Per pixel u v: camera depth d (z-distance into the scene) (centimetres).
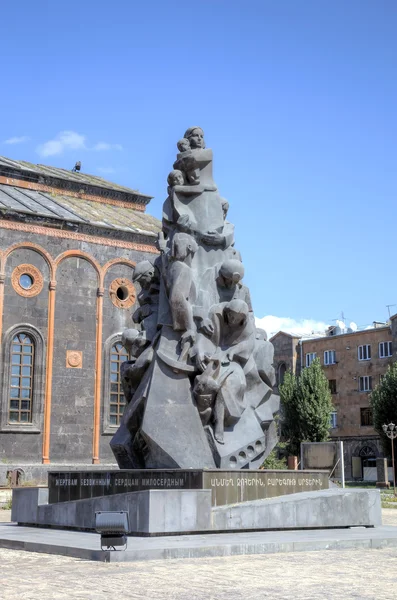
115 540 1048
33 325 3903
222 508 1269
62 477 1523
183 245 1538
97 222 4184
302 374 5872
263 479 1377
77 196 4728
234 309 1513
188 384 1470
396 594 789
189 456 1412
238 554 1098
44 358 3919
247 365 1548
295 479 1439
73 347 4016
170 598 753
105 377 4097
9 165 4466
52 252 3997
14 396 3831
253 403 1547
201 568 959
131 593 781
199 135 1656
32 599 748
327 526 1389
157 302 1616
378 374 6400
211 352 1506
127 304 4222
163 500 1209
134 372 1538
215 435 1444
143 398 1473
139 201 4975
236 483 1329
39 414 3872
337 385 6706
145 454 1486
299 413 5759
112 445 1568
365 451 6438
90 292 4100
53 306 3959
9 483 3700
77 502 1392
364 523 1443
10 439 3784
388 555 1127
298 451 5762
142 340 1562
